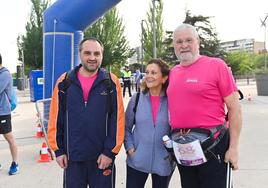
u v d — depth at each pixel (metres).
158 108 3.69
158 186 3.76
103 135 3.49
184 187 3.46
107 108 3.47
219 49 46.59
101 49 3.53
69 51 8.43
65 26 8.38
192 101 3.17
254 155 7.02
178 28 3.27
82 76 3.52
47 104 8.27
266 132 9.35
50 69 8.47
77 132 3.44
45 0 46.03
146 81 3.70
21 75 37.22
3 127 6.07
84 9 8.23
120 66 48.72
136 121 3.75
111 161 3.49
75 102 3.43
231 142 3.19
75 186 3.48
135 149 3.75
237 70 55.75
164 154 3.67
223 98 3.19
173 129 3.33
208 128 3.16
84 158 3.46
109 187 3.54
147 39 47.78
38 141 9.02
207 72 3.15
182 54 3.22
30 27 46.38
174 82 3.29
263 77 20.31
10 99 6.14
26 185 5.62
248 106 15.46
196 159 3.16
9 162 7.00
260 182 5.47
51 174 6.15
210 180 3.24
